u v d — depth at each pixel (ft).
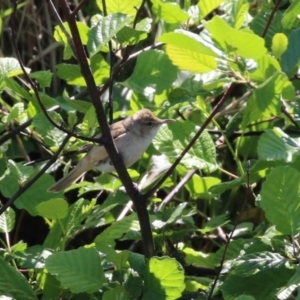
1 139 23.50
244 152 27.37
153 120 25.80
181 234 23.21
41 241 33.17
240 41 17.88
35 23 34.81
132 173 23.97
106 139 17.49
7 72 22.80
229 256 20.44
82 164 24.58
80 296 20.03
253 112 21.18
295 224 17.69
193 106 25.76
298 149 18.67
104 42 17.83
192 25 25.52
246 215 28.91
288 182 17.57
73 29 16.28
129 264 18.63
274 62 20.03
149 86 23.66
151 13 32.12
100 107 17.15
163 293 17.61
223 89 27.63
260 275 18.58
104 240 20.65
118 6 20.43
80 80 23.00
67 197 32.53
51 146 22.09
